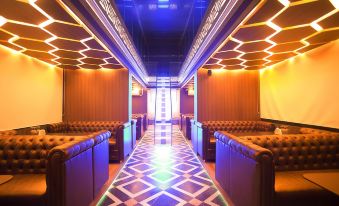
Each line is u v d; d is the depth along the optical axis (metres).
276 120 6.61
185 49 12.78
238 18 3.18
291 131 5.07
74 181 2.70
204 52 5.86
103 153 4.07
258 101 7.56
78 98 7.54
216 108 7.40
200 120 7.28
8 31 3.69
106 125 7.02
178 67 15.72
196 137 7.14
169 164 5.80
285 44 4.44
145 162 6.02
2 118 4.81
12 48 4.89
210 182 4.39
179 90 16.16
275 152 3.48
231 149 3.35
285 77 6.11
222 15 3.70
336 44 4.28
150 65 15.99
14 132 4.84
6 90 4.91
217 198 3.63
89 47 4.67
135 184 4.29
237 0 3.03
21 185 2.72
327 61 4.54
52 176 2.39
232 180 3.29
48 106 6.67
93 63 6.53
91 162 3.37
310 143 3.62
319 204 2.66
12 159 3.31
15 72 5.19
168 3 7.30
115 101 7.49
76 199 2.76
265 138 3.62
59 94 7.32
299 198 2.61
